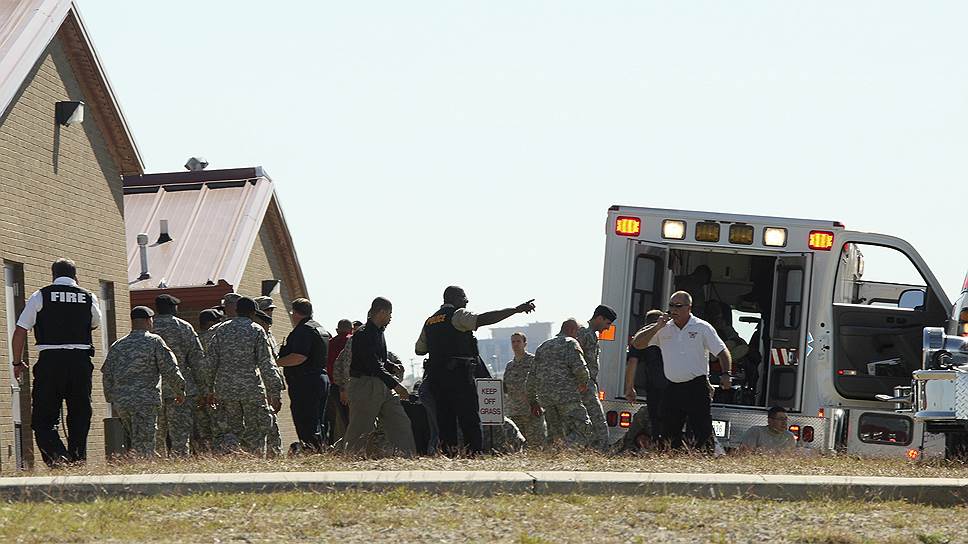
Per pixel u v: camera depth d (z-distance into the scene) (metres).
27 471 39.50
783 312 54.72
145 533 27.41
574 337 52.47
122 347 48.78
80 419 47.69
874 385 55.94
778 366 54.69
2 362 57.16
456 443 49.28
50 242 63.69
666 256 55.22
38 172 62.66
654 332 47.97
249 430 50.97
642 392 55.56
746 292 57.91
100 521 28.70
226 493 32.34
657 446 47.47
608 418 54.53
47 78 64.19
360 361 47.47
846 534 27.58
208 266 93.50
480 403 51.22
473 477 33.09
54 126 64.81
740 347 57.03
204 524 28.44
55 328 47.03
